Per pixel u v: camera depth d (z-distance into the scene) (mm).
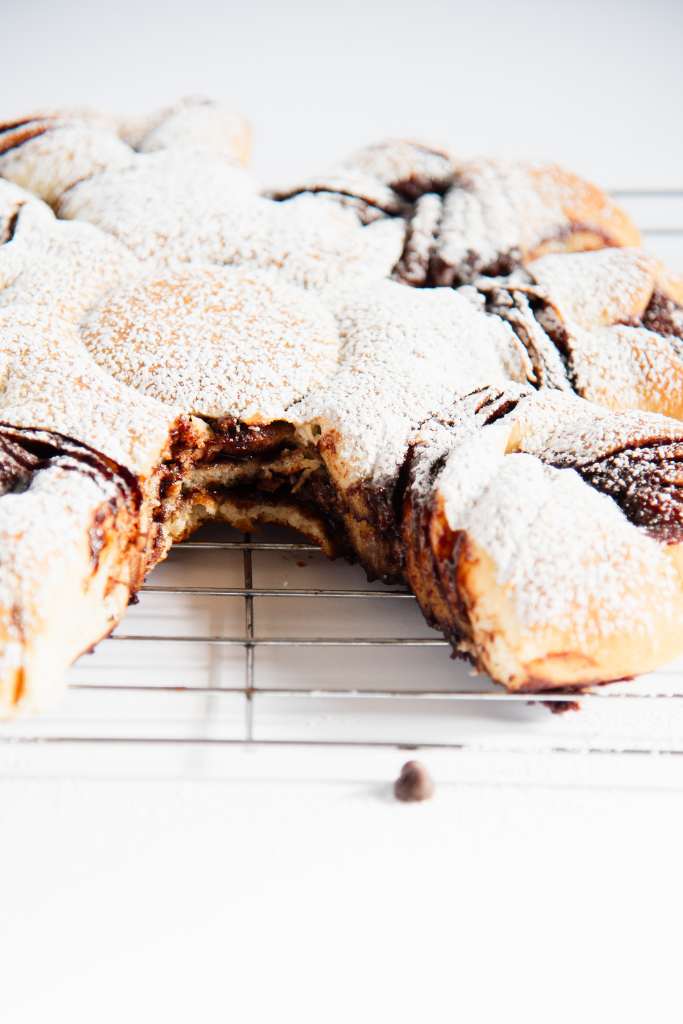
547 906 373
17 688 385
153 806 390
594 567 399
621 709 420
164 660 430
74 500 405
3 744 400
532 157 576
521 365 486
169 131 593
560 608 395
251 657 419
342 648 439
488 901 374
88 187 542
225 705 415
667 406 498
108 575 417
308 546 472
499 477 417
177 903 370
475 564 402
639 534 408
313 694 402
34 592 388
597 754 407
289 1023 350
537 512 407
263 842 384
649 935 368
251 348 463
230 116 615
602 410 457
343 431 444
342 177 561
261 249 509
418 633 446
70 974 355
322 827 388
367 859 382
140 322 469
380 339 472
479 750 404
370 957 363
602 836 389
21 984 353
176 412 442
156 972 357
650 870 382
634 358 501
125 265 501
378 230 535
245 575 458
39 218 516
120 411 434
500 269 527
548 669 400
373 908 372
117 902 369
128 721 407
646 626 399
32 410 428
